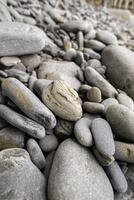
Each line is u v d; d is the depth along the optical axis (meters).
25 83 0.53
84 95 0.56
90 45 0.73
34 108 0.45
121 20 1.56
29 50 0.58
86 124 0.49
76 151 0.45
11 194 0.38
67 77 0.59
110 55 0.67
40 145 0.47
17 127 0.45
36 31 0.60
